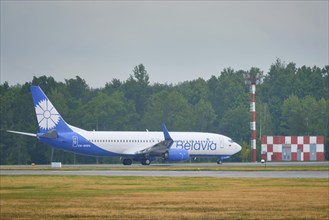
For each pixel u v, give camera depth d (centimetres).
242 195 12025
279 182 15538
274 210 9725
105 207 10119
